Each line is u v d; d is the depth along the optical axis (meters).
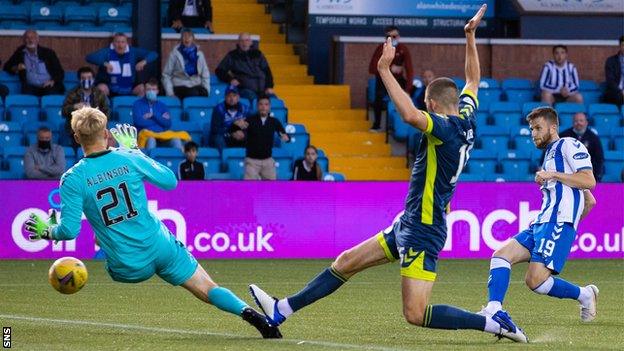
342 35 49.09
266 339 18.45
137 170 17.97
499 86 46.91
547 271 21.12
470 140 17.98
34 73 42.25
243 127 40.53
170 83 43.12
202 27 47.72
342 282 18.66
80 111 17.92
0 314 22.05
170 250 18.12
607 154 43.22
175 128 41.88
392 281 30.44
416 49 48.44
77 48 46.03
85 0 48.84
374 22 49.34
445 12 49.69
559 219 21.06
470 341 18.75
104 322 20.83
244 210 36.62
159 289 27.11
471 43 18.95
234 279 30.44
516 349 17.70
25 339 18.28
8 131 40.09
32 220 17.77
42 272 31.39
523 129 43.97
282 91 46.94
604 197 38.06
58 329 19.70
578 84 46.19
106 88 40.84
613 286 29.42
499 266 20.77
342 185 37.16
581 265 35.53
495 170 42.66
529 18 49.75
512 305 24.91
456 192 37.28
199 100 42.69
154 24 43.19
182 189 36.22
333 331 19.91
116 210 17.78
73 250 35.69
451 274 32.31
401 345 18.03
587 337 19.61
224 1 50.88
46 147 36.72
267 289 28.09
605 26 50.22
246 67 43.81
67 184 17.64
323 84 49.12
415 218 17.89
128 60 42.47
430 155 17.81
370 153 44.25
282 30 50.78
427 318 17.97
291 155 41.31
